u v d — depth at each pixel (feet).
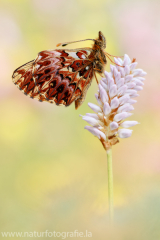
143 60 0.88
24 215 0.59
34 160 0.84
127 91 0.65
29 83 0.72
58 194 0.59
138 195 0.54
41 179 0.78
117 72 0.65
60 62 0.71
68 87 0.72
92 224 0.50
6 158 0.84
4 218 0.60
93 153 0.86
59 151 0.86
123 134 0.64
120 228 0.47
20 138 0.86
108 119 0.64
